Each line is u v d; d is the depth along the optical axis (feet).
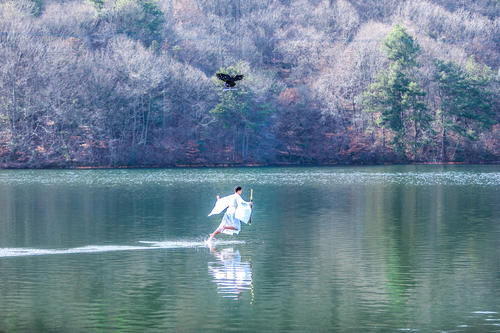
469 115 417.69
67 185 208.23
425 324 50.31
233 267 70.64
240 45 485.56
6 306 55.31
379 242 87.10
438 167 364.58
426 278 65.26
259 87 424.05
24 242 87.30
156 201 147.64
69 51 388.78
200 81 412.98
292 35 541.75
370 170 328.29
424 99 437.58
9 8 405.59
